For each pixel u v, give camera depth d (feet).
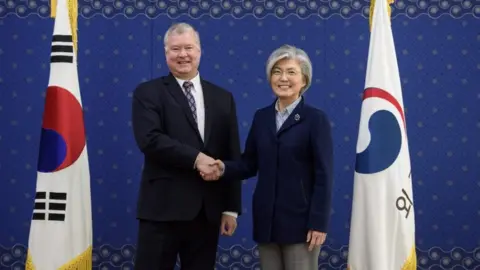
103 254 16.08
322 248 15.96
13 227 16.12
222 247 16.03
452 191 15.98
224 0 16.10
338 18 16.03
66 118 12.67
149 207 11.44
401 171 12.41
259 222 11.10
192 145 11.49
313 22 16.05
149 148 11.21
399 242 12.30
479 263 15.94
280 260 11.20
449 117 16.02
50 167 12.59
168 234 11.48
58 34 12.86
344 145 16.03
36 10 16.15
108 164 16.14
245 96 16.10
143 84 11.77
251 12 16.08
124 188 16.12
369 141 12.44
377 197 12.31
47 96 12.73
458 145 16.02
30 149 16.17
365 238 12.35
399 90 12.66
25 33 16.16
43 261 12.50
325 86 16.03
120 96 16.14
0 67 16.15
